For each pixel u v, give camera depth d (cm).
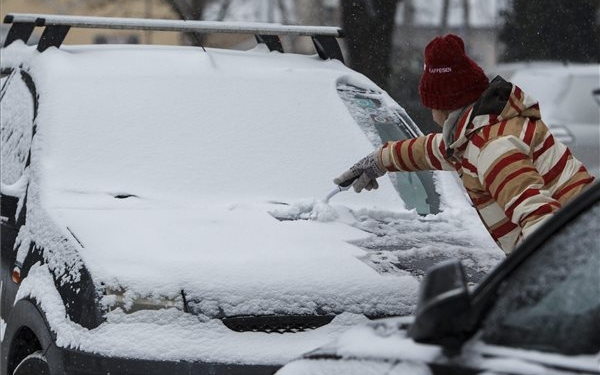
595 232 434
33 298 786
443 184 993
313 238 809
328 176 943
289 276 742
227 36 3191
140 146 925
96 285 725
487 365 418
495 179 716
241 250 770
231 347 702
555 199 737
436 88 760
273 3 3703
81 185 884
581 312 424
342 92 1045
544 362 411
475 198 756
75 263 757
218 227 812
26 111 996
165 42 3197
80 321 721
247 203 885
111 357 694
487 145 727
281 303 726
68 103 948
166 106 961
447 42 754
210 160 927
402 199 970
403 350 449
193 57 1034
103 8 3344
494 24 3647
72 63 995
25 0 3272
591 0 3234
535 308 432
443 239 867
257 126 965
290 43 3844
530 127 733
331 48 1120
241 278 733
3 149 1041
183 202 879
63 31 1025
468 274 786
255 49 1166
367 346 472
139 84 976
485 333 434
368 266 771
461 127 746
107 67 991
